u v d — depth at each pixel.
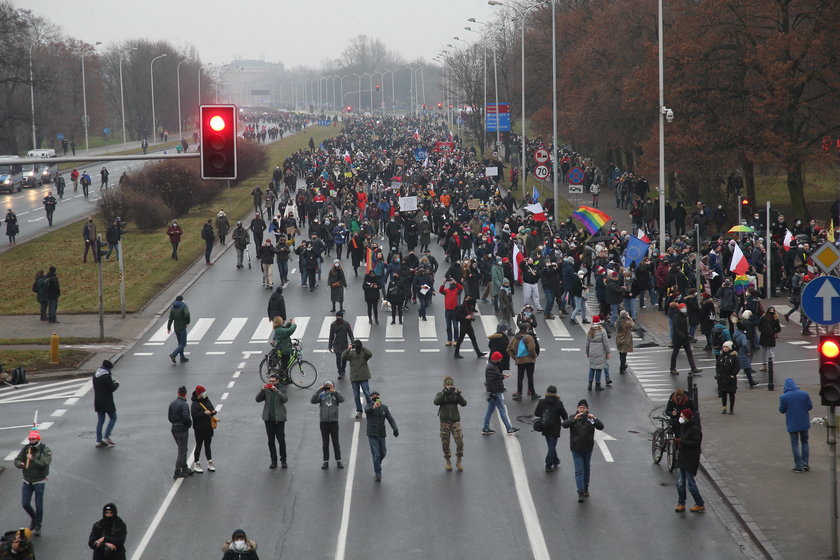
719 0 175.00
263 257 137.12
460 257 140.62
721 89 180.25
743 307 111.12
